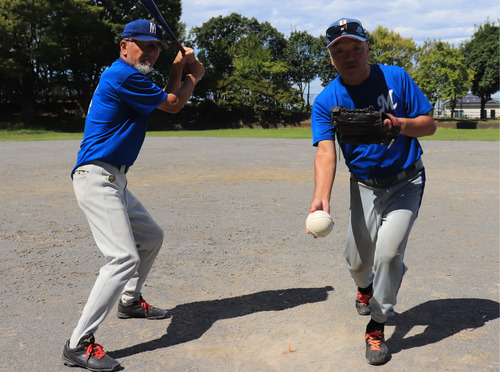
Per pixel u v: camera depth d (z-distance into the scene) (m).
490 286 4.24
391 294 2.88
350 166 3.09
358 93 2.96
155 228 3.40
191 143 23.91
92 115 3.00
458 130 44.94
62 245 5.58
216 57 59.69
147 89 2.96
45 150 19.81
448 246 5.52
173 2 48.81
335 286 4.26
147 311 3.58
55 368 2.85
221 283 4.34
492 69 64.31
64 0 43.91
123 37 2.96
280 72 59.53
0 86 47.91
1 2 40.91
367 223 3.13
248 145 22.38
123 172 3.10
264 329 3.39
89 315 2.87
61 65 47.59
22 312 3.68
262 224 6.62
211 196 8.84
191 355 3.01
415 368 2.83
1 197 8.76
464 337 3.24
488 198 8.56
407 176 3.01
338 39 2.73
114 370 2.80
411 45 54.34
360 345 3.14
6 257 5.10
